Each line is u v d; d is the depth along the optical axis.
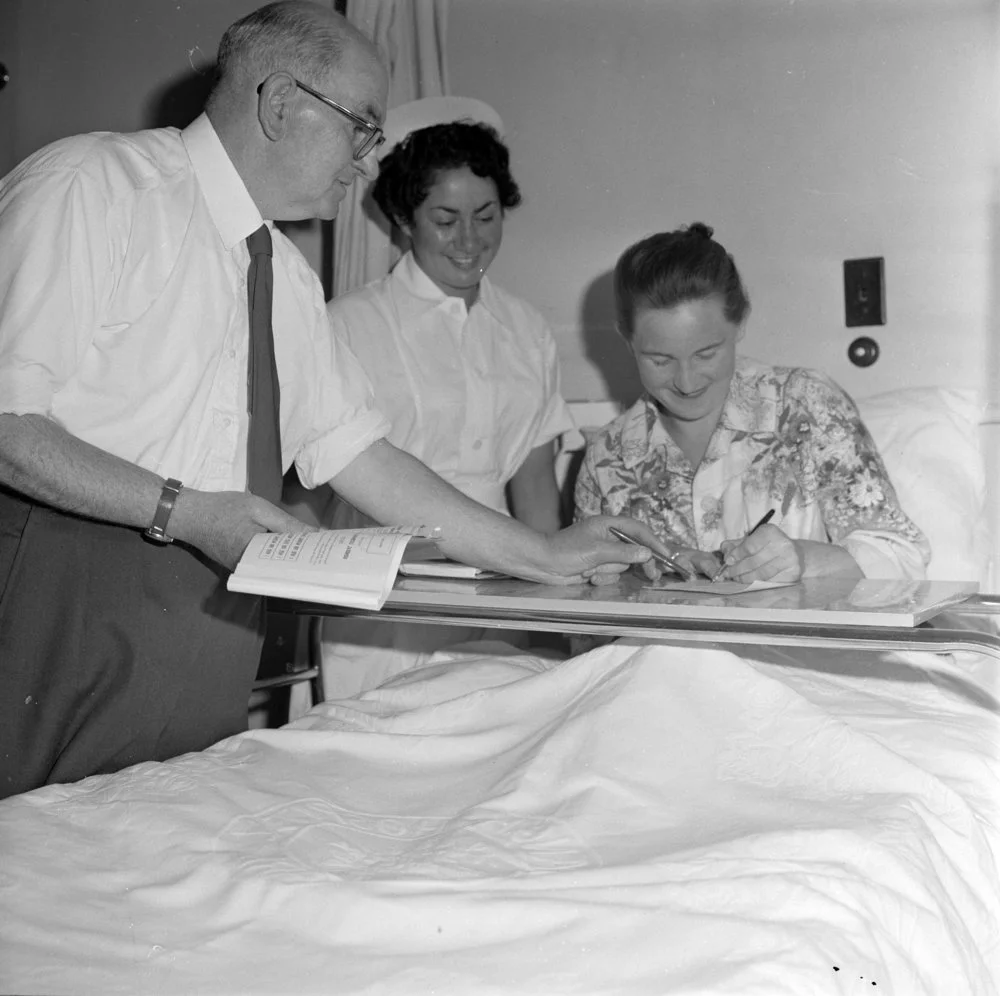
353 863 0.91
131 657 1.30
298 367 1.54
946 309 2.19
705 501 1.85
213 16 2.59
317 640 1.92
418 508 1.57
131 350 1.34
